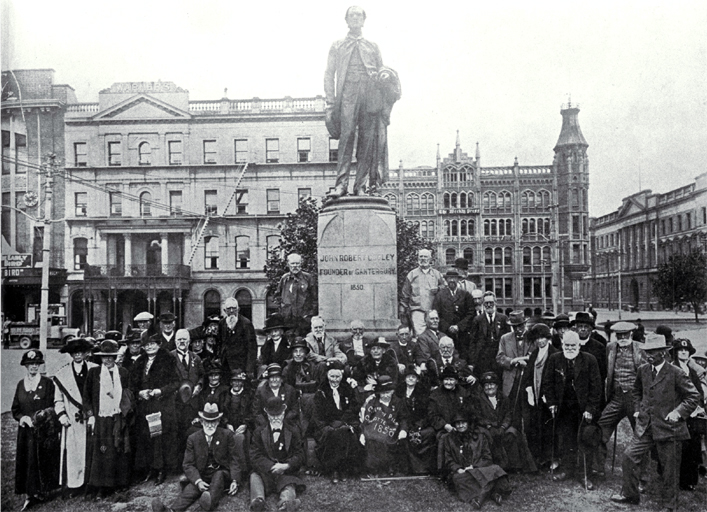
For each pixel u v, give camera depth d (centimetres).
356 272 1031
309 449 812
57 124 4219
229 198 4338
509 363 886
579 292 4456
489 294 956
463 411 775
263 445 747
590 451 771
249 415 806
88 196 4259
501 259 5334
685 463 770
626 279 3609
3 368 2173
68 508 743
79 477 782
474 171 5419
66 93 4184
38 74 4138
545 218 5194
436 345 918
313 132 4356
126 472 782
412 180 5522
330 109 1077
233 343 917
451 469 741
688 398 702
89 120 4244
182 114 4319
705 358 920
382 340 841
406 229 2605
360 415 805
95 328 4031
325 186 4331
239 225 4306
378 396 809
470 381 800
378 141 1080
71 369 802
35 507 752
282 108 4381
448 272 1023
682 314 2439
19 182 4019
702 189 2738
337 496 733
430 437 786
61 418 780
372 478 784
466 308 1017
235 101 4388
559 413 793
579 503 716
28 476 749
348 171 1076
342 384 807
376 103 1063
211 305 4284
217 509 712
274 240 4297
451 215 5441
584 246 4503
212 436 756
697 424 770
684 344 798
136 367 832
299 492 745
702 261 2384
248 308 4284
